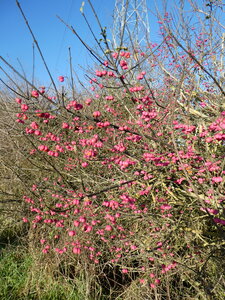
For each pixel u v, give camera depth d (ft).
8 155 15.60
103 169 12.71
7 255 12.72
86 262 10.60
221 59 10.67
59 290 10.87
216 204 6.97
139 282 10.27
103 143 8.86
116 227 10.35
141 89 9.01
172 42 10.65
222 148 10.06
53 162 13.46
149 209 9.77
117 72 8.05
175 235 9.17
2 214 14.08
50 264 11.40
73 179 13.34
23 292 10.96
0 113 15.67
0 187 15.75
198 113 9.73
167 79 12.24
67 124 8.02
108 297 10.58
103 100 14.51
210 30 10.11
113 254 11.12
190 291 9.87
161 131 10.03
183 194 9.95
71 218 11.08
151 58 12.55
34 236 12.98
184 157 8.13
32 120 13.99
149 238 9.58
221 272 8.04
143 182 10.23
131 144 11.66
